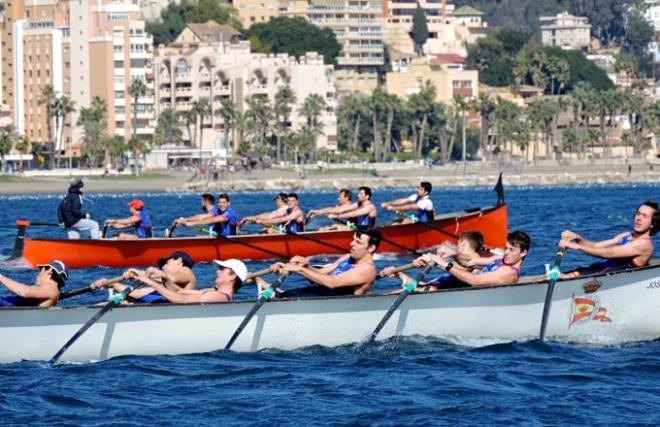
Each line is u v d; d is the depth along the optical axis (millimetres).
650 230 50188
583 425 38719
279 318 47562
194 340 47125
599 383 43969
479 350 48625
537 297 49562
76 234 84938
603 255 50062
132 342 46688
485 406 40781
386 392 42594
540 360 47094
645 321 50406
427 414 39906
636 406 40875
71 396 41844
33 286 46125
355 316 48031
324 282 48531
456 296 48719
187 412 40188
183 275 48000
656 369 45969
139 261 82312
